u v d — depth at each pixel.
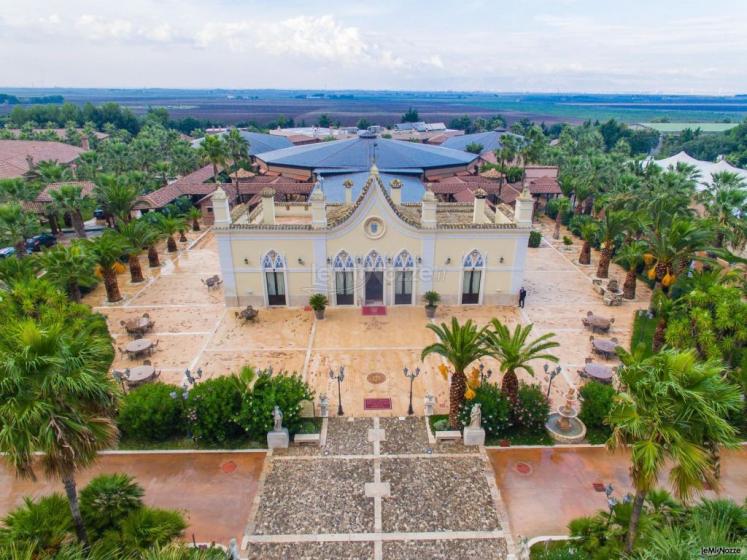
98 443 15.80
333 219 40.50
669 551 12.65
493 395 26.34
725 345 25.91
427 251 39.22
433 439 26.00
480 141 136.62
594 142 121.81
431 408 27.95
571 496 22.52
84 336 17.31
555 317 39.91
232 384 26.48
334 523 20.92
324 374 31.86
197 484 23.12
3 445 14.16
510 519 21.27
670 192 55.19
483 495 22.41
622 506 18.44
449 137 151.38
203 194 77.06
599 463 24.50
